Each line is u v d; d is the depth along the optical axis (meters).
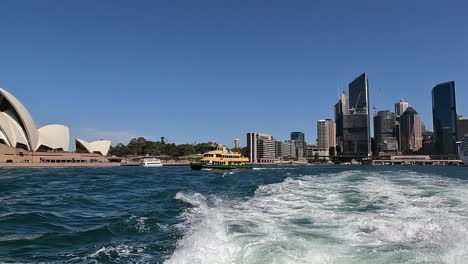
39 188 29.08
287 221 11.32
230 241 8.77
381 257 7.30
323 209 13.50
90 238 10.88
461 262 6.98
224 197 19.84
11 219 13.69
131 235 11.21
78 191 26.53
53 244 10.16
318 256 7.36
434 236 8.95
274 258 7.21
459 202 14.73
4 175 57.69
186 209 15.45
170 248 9.57
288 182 26.36
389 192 18.03
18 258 8.82
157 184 34.12
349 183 23.58
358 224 10.55
